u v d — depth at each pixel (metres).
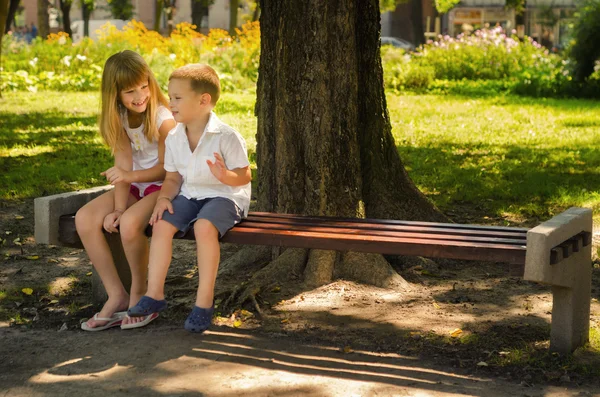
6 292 5.30
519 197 8.43
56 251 6.45
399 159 6.14
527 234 3.72
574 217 4.03
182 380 3.83
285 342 4.35
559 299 4.11
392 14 54.59
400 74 22.83
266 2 5.70
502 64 25.89
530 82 22.16
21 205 8.00
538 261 3.70
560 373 3.92
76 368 3.99
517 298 5.15
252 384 3.77
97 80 21.58
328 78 5.43
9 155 10.85
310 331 4.52
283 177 5.53
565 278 3.95
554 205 8.02
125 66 4.48
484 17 53.72
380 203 5.89
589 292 4.28
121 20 47.31
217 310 4.87
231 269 5.65
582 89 21.47
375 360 4.10
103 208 4.59
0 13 18.30
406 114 16.34
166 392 3.69
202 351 4.21
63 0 43.47
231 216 4.31
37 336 4.47
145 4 55.72
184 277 5.54
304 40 5.43
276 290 5.17
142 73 4.52
